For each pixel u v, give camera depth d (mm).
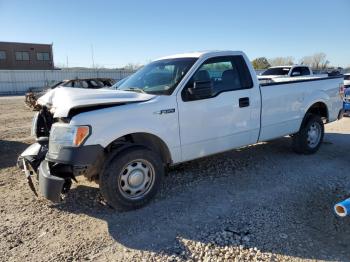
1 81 41750
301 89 5934
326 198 4281
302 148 6203
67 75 46719
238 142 5055
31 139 8656
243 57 5152
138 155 3943
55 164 3824
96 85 18266
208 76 4676
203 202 4207
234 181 4926
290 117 5797
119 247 3262
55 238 3449
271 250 3137
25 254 3172
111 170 3787
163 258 3064
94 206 4180
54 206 4215
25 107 19125
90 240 3396
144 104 4047
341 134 8320
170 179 5016
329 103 6539
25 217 3926
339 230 3479
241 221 3691
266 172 5320
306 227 3539
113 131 3777
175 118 4273
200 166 5621
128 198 3949
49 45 59188
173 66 4770
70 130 3617
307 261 2969
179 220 3752
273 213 3865
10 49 55469
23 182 5137
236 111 4910
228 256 3062
